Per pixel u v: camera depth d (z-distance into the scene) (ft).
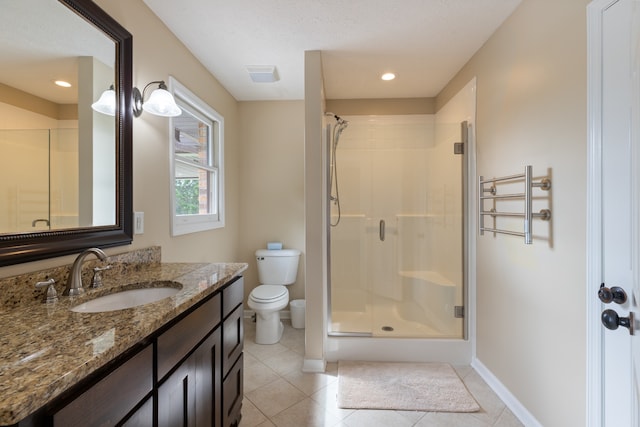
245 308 10.32
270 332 8.39
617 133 3.49
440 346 7.27
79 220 3.92
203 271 4.76
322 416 5.39
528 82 5.09
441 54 7.05
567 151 4.24
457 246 7.61
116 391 2.31
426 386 6.23
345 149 8.57
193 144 7.82
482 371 6.68
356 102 10.02
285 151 10.28
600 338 3.75
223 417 4.41
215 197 8.80
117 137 4.53
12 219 3.09
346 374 6.69
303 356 7.64
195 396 3.59
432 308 8.23
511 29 5.57
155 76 5.59
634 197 3.06
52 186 3.53
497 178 5.72
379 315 8.43
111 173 4.45
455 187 7.66
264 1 5.19
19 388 1.65
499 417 5.38
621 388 3.51
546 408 4.71
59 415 1.82
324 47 6.72
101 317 2.78
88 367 1.97
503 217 5.87
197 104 7.30
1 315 2.84
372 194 8.54
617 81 3.48
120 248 4.71
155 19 5.57
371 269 8.49
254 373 6.82
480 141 6.81
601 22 3.66
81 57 3.94
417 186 8.57
